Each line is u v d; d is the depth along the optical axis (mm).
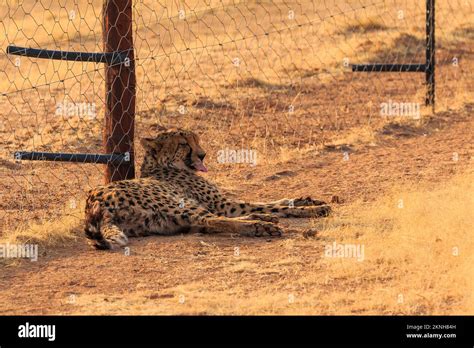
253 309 23391
